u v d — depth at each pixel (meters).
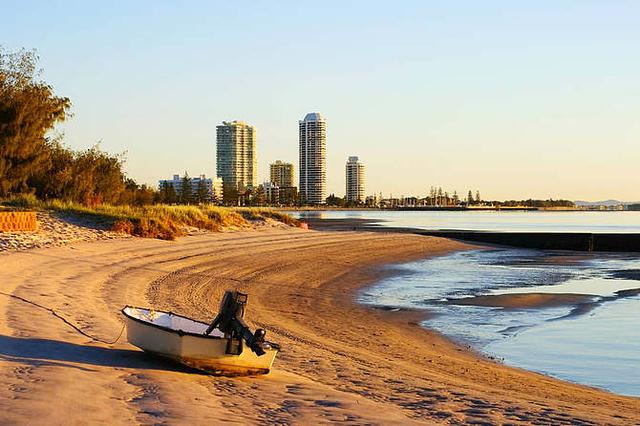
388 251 50.66
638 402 13.62
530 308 26.45
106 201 49.47
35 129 42.91
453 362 16.91
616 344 19.83
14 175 42.75
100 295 19.92
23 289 18.70
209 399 9.30
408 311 25.09
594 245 64.44
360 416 8.98
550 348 19.25
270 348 11.55
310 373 12.89
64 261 25.95
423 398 11.14
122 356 11.82
